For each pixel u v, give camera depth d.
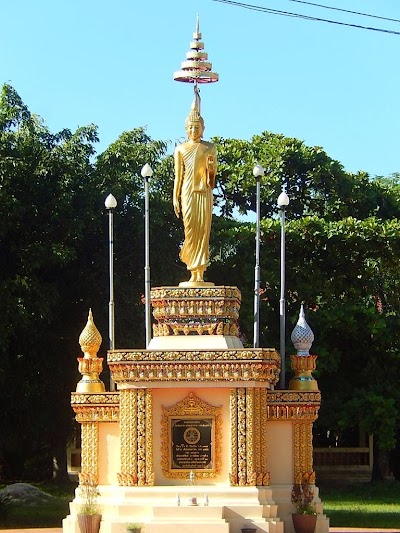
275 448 23.62
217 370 22.56
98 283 34.09
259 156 45.62
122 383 22.83
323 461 45.09
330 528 27.20
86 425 23.59
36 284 31.27
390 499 37.62
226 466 22.67
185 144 24.56
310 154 44.91
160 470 22.70
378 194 46.41
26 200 32.19
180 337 23.44
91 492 22.98
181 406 22.78
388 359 41.06
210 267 39.12
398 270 43.22
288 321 39.81
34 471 45.06
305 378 24.09
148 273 25.09
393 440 38.94
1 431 35.69
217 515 21.86
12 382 33.28
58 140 34.84
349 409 39.16
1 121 33.41
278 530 22.09
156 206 34.53
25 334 31.92
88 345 24.39
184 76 24.56
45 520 29.44
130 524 21.64
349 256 40.94
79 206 33.16
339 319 39.59
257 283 24.78
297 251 40.44
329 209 45.22
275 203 45.09
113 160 34.69
